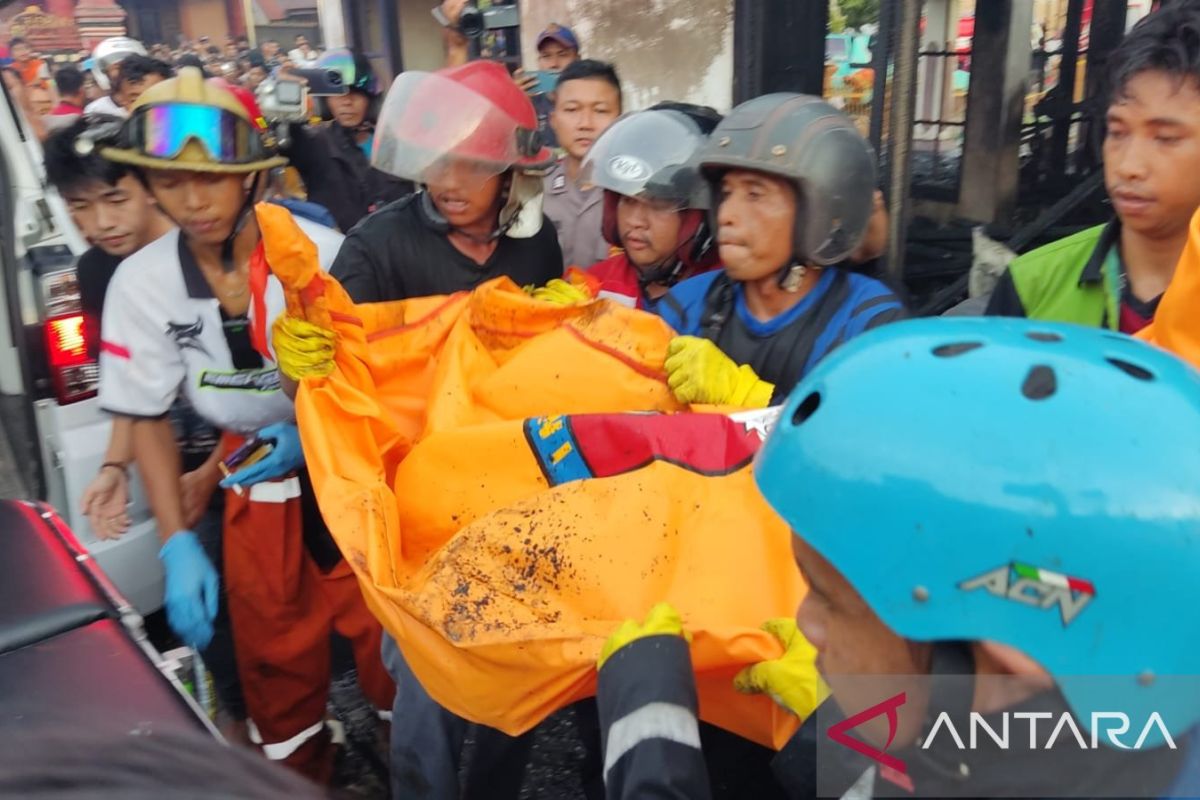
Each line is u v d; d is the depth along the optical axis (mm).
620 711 1005
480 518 1470
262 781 543
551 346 1722
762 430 1440
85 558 1498
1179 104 1475
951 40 8453
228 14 19422
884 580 697
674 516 1385
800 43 4930
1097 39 7145
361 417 1704
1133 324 1666
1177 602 649
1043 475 654
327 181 3725
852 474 716
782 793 1463
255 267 2043
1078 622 648
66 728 594
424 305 1938
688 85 5434
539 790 2365
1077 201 5148
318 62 4129
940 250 6195
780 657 1160
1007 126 6598
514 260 2342
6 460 2717
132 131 2010
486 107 2104
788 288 1771
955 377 719
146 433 2281
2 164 2650
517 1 6207
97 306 2654
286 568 2219
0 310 2588
